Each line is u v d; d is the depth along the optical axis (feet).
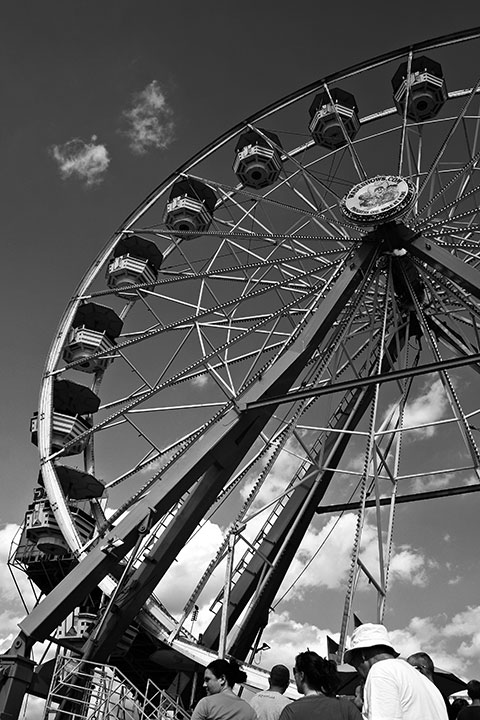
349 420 76.02
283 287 81.82
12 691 52.13
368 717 13.28
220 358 75.15
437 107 92.17
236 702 19.22
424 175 76.54
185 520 60.49
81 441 79.97
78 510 74.95
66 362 88.94
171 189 97.71
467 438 62.13
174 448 75.61
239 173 93.04
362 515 56.49
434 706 13.53
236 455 62.13
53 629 55.36
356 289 72.79
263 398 62.28
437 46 90.17
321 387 58.29
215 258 86.12
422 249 69.15
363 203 71.41
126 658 73.61
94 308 91.15
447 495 75.25
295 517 74.18
